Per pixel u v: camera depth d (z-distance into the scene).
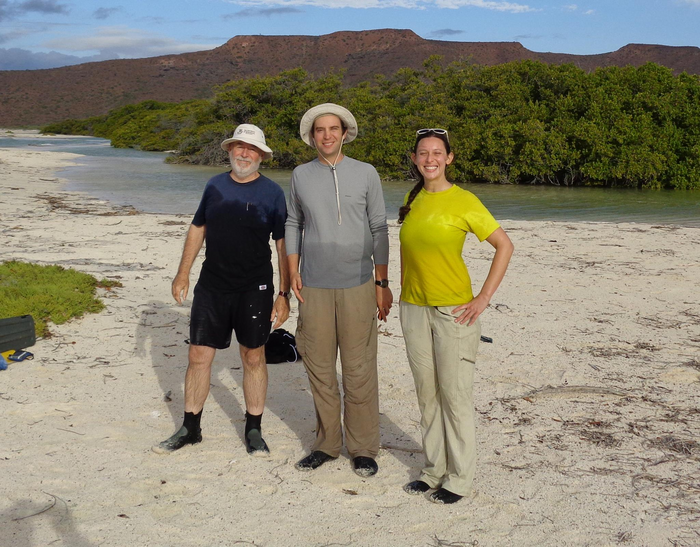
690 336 6.32
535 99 33.34
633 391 4.91
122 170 33.81
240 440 4.09
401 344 6.02
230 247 3.76
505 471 3.69
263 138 3.84
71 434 4.08
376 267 3.76
